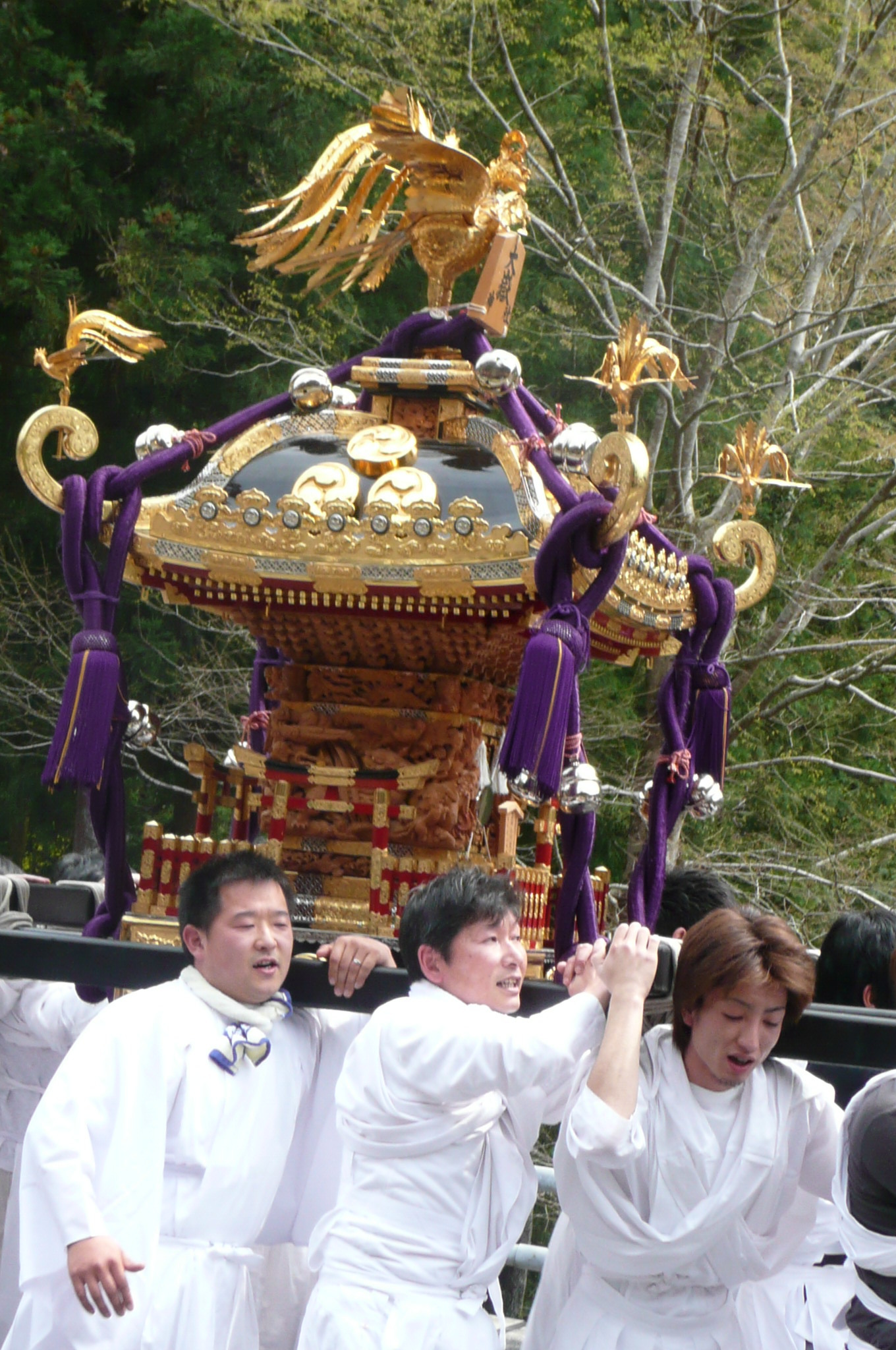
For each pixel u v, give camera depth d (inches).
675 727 414.9
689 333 1320.1
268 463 376.8
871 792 1332.4
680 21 1226.6
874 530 1270.9
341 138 416.2
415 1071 286.2
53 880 503.2
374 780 368.8
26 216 1173.7
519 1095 304.2
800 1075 300.5
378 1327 281.1
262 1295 353.1
